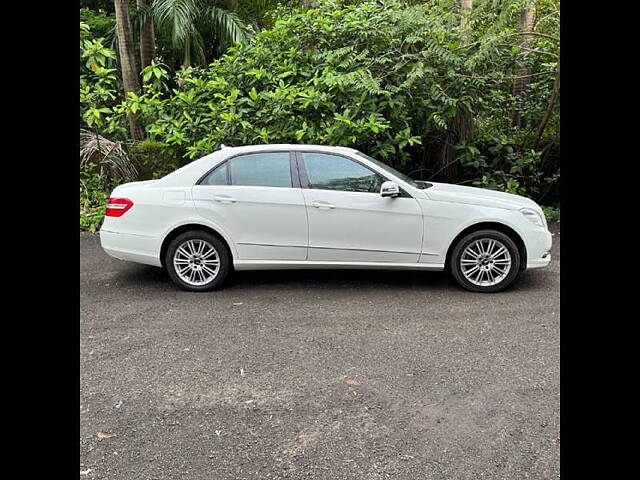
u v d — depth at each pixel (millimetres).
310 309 4883
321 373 3619
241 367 3725
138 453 2760
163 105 8656
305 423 3020
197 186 5359
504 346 4008
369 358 3840
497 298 5121
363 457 2707
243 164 5391
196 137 8484
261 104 8094
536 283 5555
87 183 9273
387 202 5215
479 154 9219
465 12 8617
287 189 5273
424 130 8734
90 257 6867
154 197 5355
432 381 3486
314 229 5258
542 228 5305
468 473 2576
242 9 15352
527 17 9719
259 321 4598
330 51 8078
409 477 2549
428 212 5199
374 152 7977
